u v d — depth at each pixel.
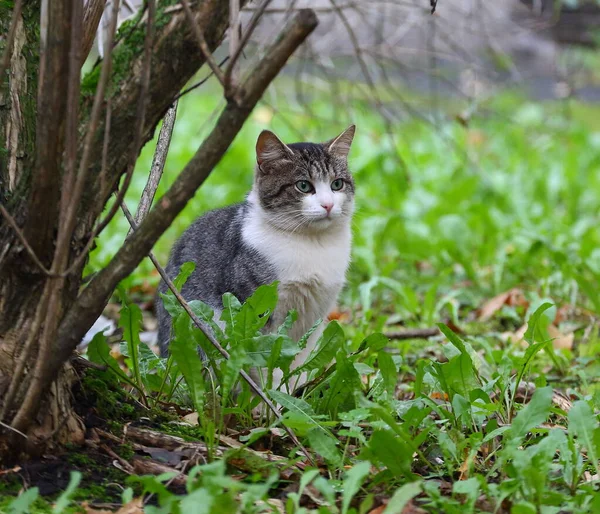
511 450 3.93
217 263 6.31
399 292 7.98
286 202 6.16
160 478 3.69
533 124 16.75
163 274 4.38
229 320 4.75
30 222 3.81
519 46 17.70
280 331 4.89
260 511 3.71
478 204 10.80
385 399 4.68
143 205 4.75
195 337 4.64
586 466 4.31
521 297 8.38
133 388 5.02
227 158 13.95
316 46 12.08
